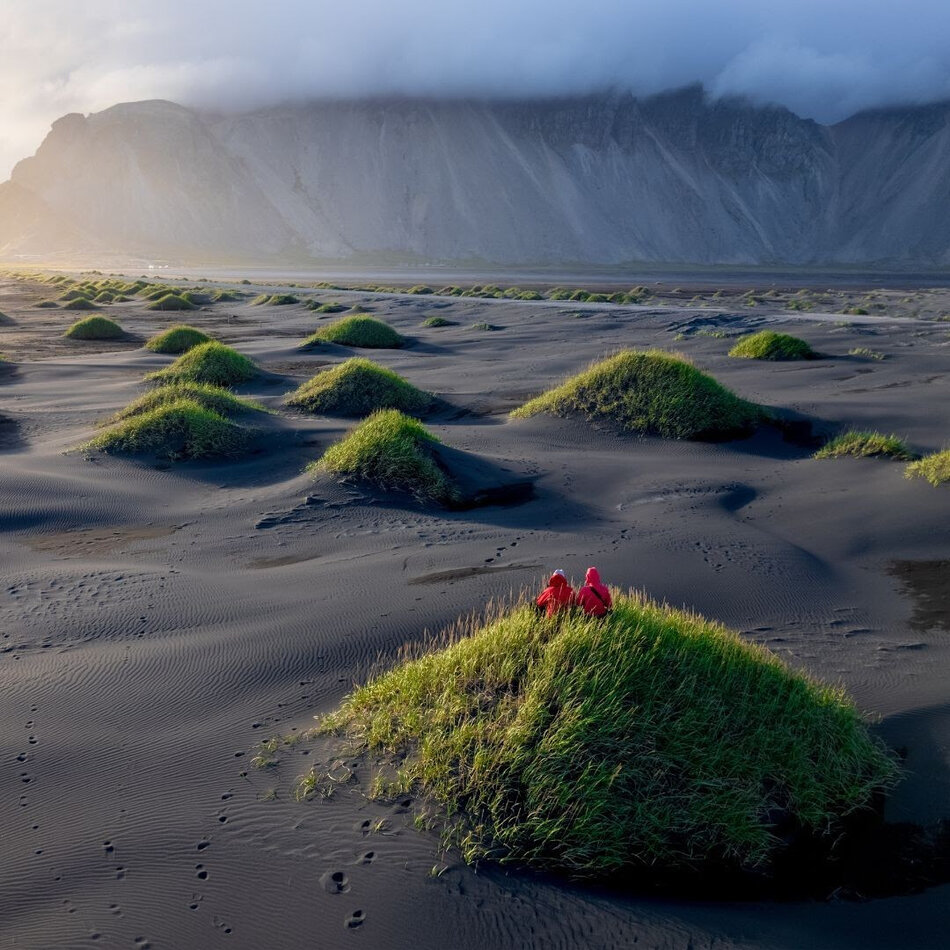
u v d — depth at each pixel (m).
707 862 4.36
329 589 8.17
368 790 4.67
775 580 8.59
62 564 9.17
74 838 4.38
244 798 4.68
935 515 10.43
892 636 7.25
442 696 5.14
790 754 4.86
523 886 4.08
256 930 3.76
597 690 4.92
